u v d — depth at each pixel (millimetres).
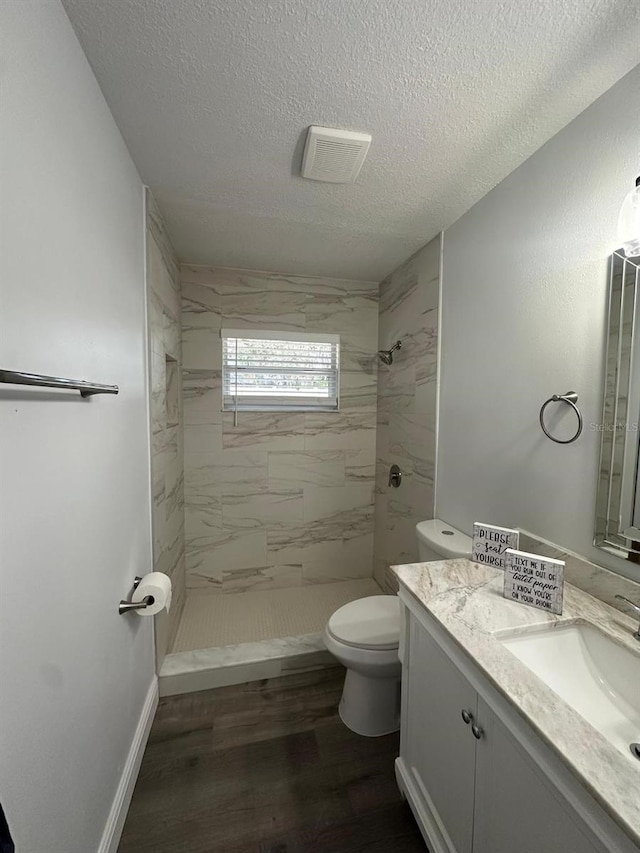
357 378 2568
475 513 1541
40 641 688
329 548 2596
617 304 949
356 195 1489
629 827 467
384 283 2473
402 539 2221
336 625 1492
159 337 1659
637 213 824
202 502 2361
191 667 1680
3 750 577
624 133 928
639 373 908
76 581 840
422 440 1974
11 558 604
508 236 1343
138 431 1365
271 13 789
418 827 1108
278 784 1244
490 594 1045
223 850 1055
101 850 955
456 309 1673
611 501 972
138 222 1375
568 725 620
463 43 849
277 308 2387
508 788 719
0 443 579
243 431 2398
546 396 1179
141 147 1226
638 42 841
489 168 1308
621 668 822
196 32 835
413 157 1252
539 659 878
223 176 1380
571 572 1071
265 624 2090
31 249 667
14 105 615
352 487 2609
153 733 1442
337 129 1129
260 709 1567
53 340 749
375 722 1442
